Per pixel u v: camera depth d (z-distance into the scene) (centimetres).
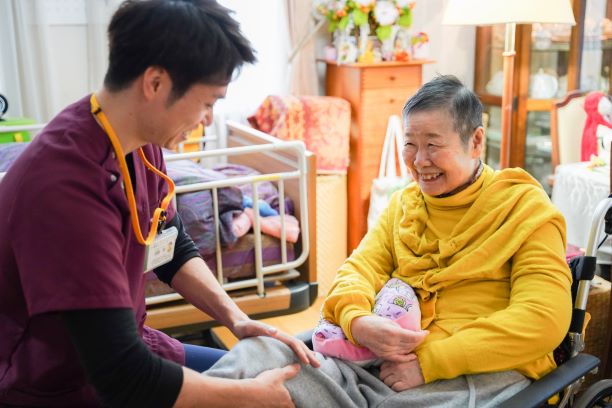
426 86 144
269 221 243
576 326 146
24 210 100
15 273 104
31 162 103
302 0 344
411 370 133
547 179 365
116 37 104
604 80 385
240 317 141
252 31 341
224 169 279
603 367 200
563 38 372
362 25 321
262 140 277
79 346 100
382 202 324
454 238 144
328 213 327
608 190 266
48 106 315
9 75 307
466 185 147
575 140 347
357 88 325
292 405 121
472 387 129
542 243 138
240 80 342
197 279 146
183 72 103
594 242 147
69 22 316
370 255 160
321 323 149
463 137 141
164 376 105
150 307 225
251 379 118
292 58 347
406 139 146
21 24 302
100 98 110
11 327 108
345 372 136
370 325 136
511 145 383
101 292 99
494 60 389
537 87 378
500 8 270
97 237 100
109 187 108
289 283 251
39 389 112
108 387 102
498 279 143
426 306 145
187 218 222
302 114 318
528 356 130
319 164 324
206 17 104
